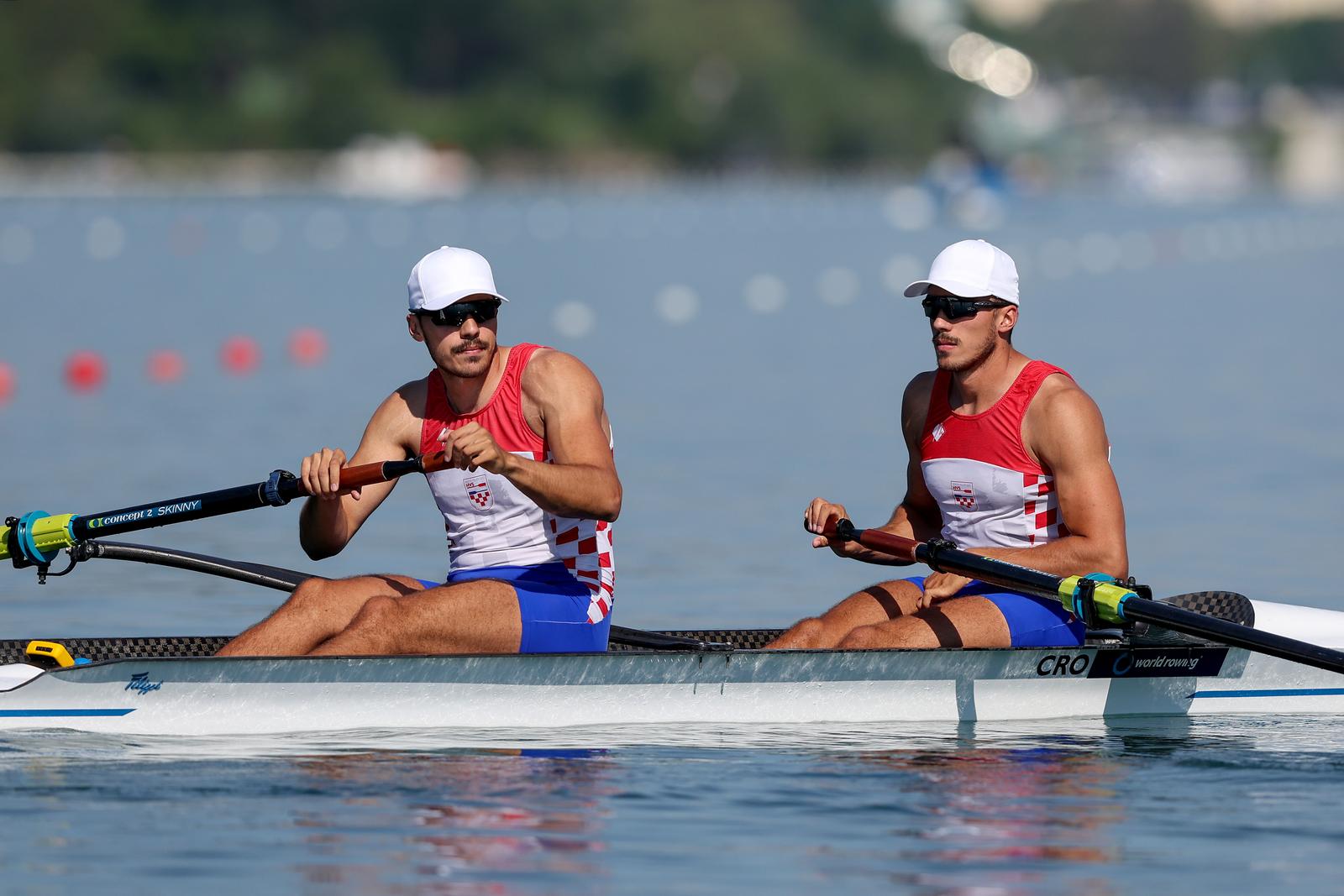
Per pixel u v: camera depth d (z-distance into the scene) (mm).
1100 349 99625
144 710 27984
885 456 61219
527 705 29062
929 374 32562
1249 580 42719
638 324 113375
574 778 26094
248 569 32375
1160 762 27516
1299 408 74562
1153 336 108125
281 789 25328
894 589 31469
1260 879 21938
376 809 24453
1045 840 23359
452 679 28703
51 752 26969
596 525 30094
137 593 41125
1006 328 30781
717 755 27531
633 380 83625
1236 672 31719
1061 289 150625
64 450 62188
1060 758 27719
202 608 39500
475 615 28938
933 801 25125
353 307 128000
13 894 21281
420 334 29250
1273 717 31266
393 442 30234
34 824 23719
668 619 38656
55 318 116000
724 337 106062
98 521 31172
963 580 31156
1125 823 24125
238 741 27703
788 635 31016
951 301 30375
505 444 29453
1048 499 30859
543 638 29484
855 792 25562
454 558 30328
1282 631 32188
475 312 28672
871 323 116625
